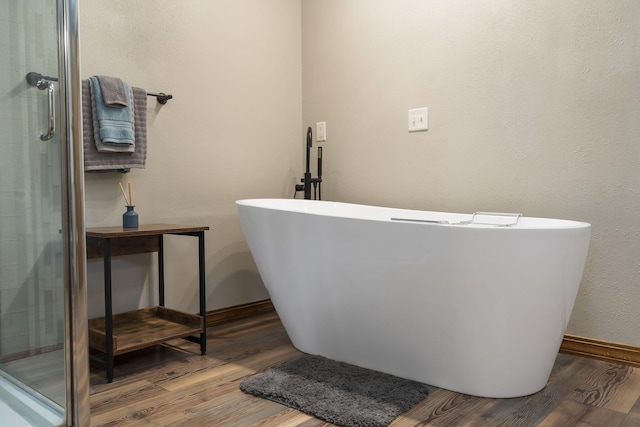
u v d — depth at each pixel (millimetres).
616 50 1913
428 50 2453
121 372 1891
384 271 1692
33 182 1355
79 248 1341
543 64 2092
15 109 1363
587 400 1614
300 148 3080
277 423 1466
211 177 2576
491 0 2230
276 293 2096
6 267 1385
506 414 1513
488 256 1486
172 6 2389
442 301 1603
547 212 2104
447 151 2402
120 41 2203
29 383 1349
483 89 2270
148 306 2344
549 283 1506
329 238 1795
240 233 2725
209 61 2551
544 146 2102
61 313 1323
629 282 1928
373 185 2723
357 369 1867
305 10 3039
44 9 1347
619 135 1918
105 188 2168
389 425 1446
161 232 1984
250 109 2764
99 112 1996
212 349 2172
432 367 1714
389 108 2629
